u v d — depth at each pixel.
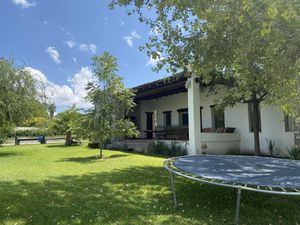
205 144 11.89
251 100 9.73
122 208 4.22
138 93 15.35
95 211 4.08
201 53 5.99
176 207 4.29
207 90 14.03
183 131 14.55
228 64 5.82
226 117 13.89
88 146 17.86
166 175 6.83
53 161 9.86
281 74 4.68
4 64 12.59
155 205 4.39
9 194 5.00
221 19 4.68
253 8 4.11
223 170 4.55
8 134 15.23
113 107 11.22
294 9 3.52
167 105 17.94
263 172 4.40
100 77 11.05
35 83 13.48
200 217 3.87
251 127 12.50
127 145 15.85
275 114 11.39
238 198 3.48
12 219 3.77
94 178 6.50
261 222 3.75
